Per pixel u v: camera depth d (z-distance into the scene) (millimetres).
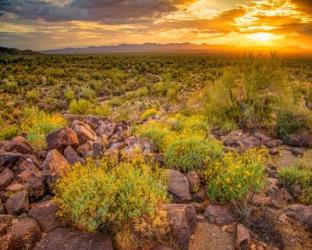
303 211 4980
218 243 4266
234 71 12875
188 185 5352
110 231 3994
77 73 41938
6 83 30766
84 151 6996
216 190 5246
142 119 14016
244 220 4711
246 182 4965
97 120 12078
